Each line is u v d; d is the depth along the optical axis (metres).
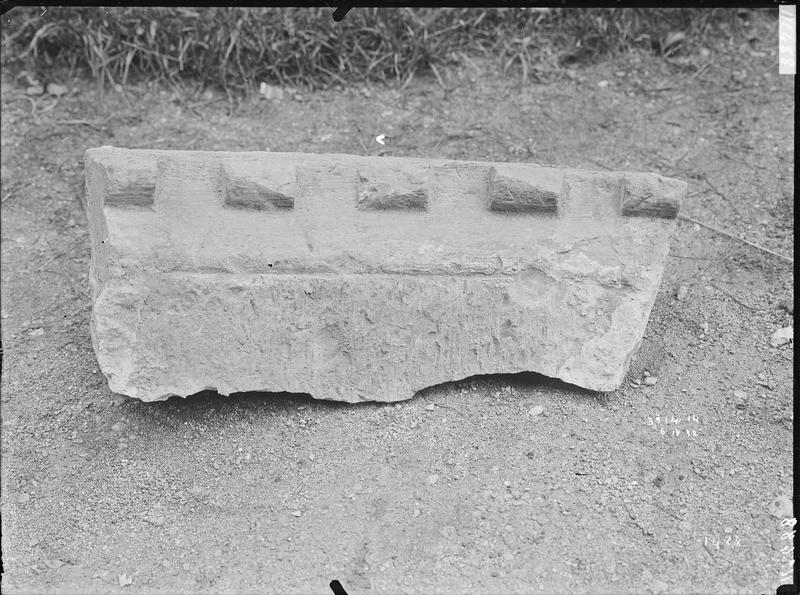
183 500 1.70
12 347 1.93
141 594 1.60
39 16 2.29
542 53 2.36
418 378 1.77
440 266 1.75
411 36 2.31
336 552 1.63
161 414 1.79
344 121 2.27
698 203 2.11
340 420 1.77
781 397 1.79
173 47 2.31
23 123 2.26
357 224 1.76
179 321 1.72
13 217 2.15
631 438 1.75
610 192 1.79
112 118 2.28
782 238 2.02
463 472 1.71
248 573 1.62
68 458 1.75
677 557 1.62
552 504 1.68
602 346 1.77
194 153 1.76
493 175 1.77
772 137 2.19
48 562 1.64
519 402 1.79
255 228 1.75
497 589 1.59
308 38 2.30
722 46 2.36
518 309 1.76
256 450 1.75
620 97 2.30
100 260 1.76
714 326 1.90
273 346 1.74
